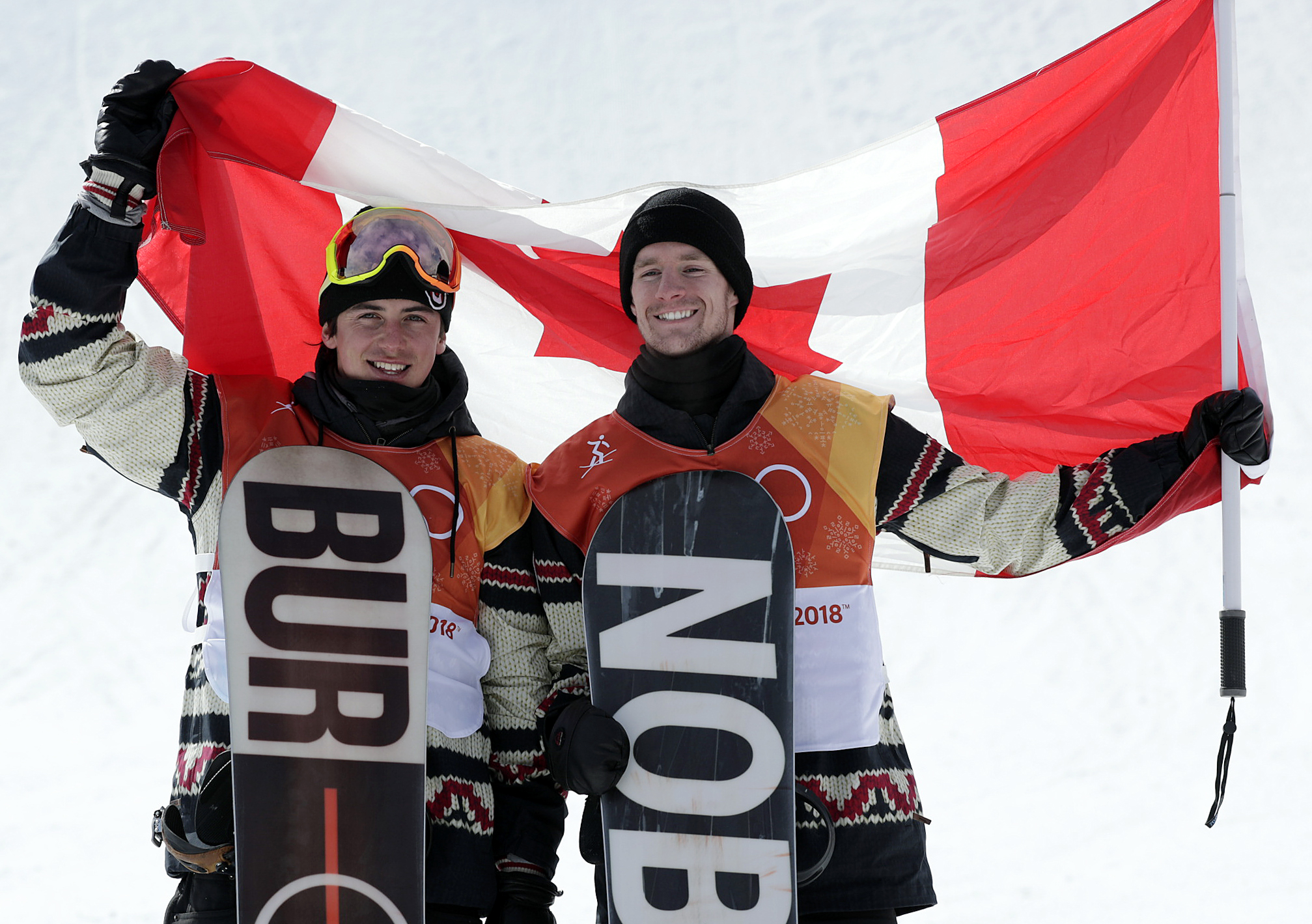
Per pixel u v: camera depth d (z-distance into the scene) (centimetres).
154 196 663
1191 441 657
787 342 779
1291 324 2845
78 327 628
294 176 722
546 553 675
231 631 623
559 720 621
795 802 621
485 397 788
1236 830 1573
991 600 2403
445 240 695
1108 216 747
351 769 613
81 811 1720
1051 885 1407
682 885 606
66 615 2369
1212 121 738
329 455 656
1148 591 2395
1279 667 2166
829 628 638
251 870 596
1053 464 755
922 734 2002
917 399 765
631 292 689
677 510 651
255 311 747
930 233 758
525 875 638
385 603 639
